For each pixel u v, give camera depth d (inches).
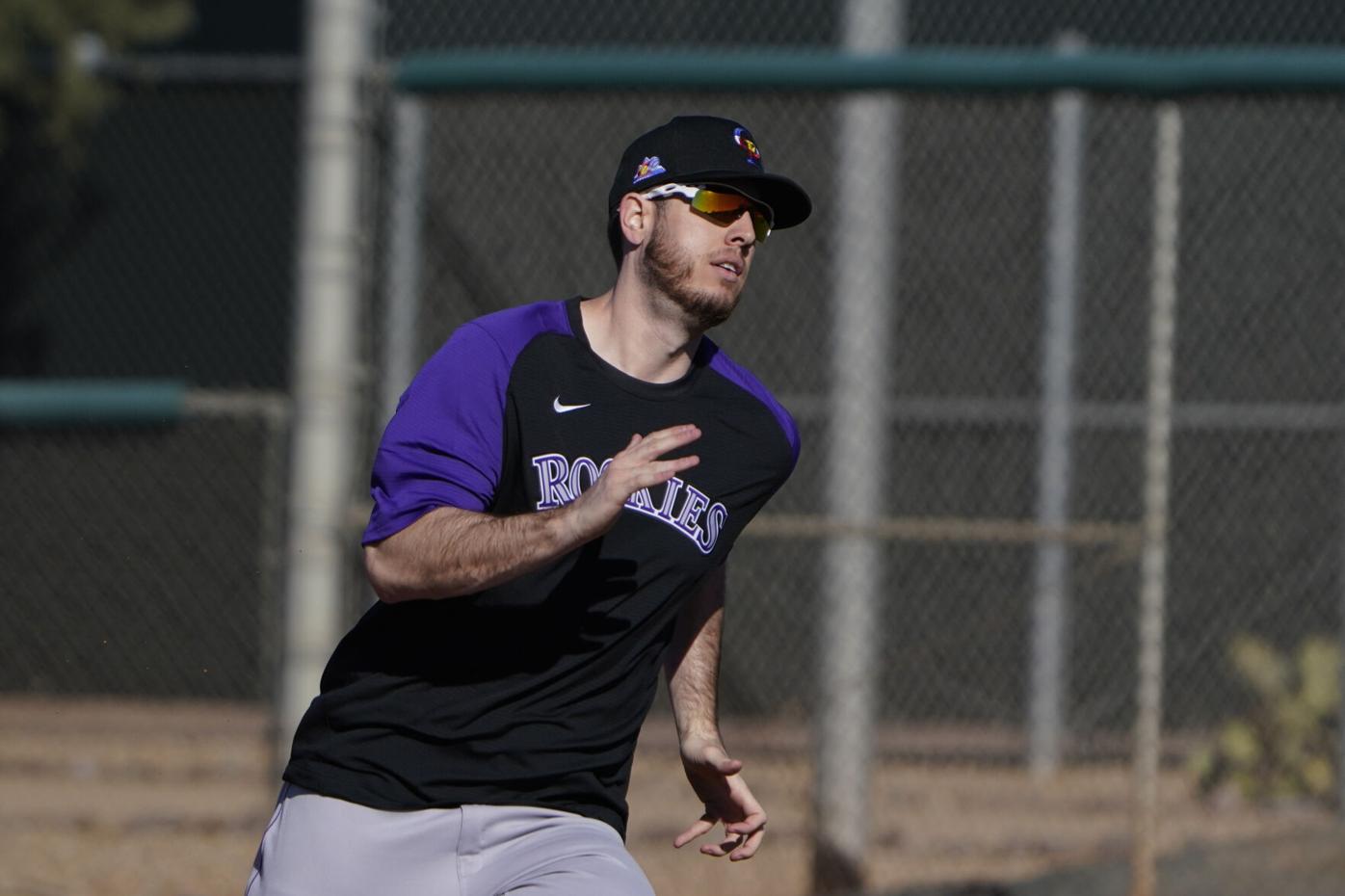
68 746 1371.8
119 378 1673.2
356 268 889.5
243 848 1077.1
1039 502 1275.8
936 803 1154.0
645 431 446.6
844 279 1014.4
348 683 437.1
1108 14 1441.9
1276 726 1218.0
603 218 1289.4
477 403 431.2
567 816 442.3
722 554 464.1
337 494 866.1
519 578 429.7
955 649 1229.1
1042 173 1301.7
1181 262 1318.9
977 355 1321.4
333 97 878.4
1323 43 1393.9
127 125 1668.3
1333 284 1309.1
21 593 1512.1
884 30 1050.1
